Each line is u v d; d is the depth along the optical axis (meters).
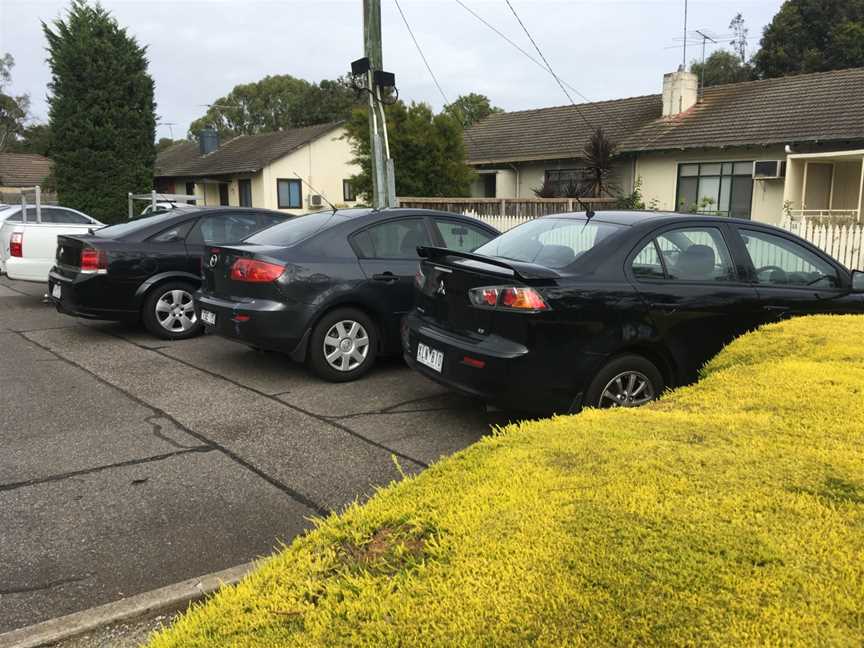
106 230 8.49
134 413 5.34
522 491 2.15
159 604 2.69
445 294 4.80
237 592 1.94
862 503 1.99
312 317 6.00
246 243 6.50
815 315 4.95
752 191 18.98
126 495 3.85
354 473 4.17
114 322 9.32
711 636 1.47
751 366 3.70
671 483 2.14
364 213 6.60
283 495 3.86
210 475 4.13
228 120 72.94
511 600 1.62
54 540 3.34
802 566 1.69
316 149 31.75
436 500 2.19
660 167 21.05
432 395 5.83
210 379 6.34
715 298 4.94
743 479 2.16
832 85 19.88
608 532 1.86
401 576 1.80
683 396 3.30
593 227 5.07
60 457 4.42
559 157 22.88
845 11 38.28
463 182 19.94
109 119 25.27
